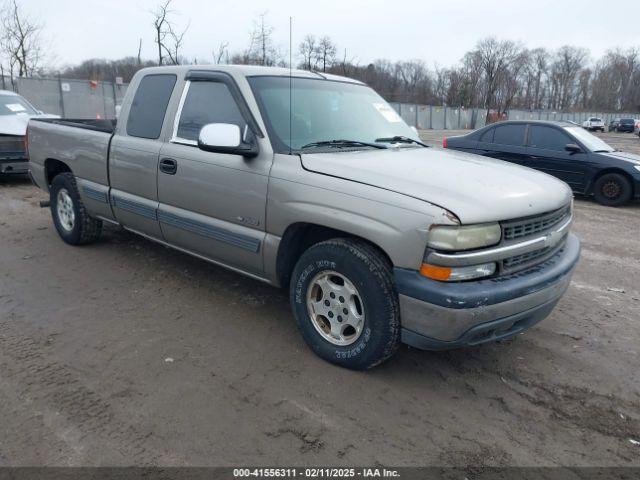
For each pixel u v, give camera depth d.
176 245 4.58
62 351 3.60
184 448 2.69
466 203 2.93
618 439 2.91
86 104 24.52
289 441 2.77
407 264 2.95
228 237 3.94
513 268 3.14
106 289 4.70
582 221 8.38
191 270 5.20
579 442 2.87
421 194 3.00
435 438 2.84
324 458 2.65
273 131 3.71
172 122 4.38
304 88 4.22
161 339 3.81
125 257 5.55
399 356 3.67
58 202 5.93
